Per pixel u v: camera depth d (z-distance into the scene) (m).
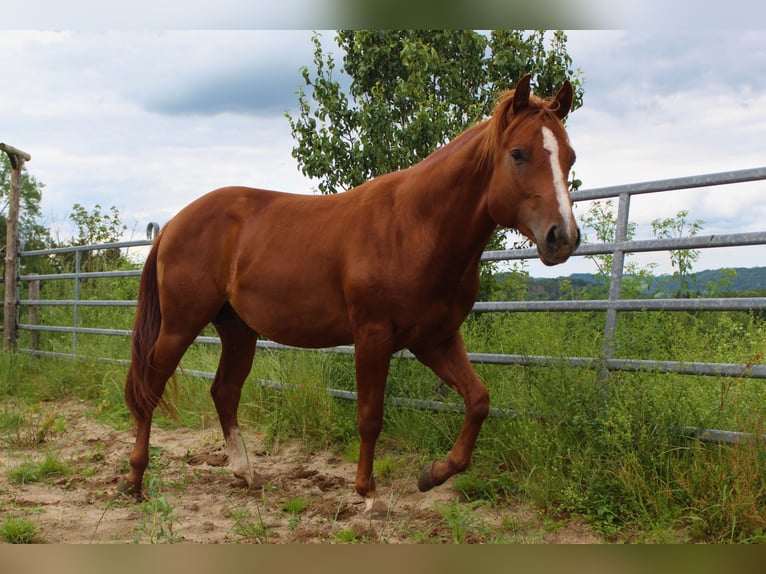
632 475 3.32
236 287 3.95
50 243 11.05
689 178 3.67
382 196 3.51
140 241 7.04
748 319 4.44
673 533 2.98
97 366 7.12
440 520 3.35
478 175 3.17
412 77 6.75
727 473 3.15
